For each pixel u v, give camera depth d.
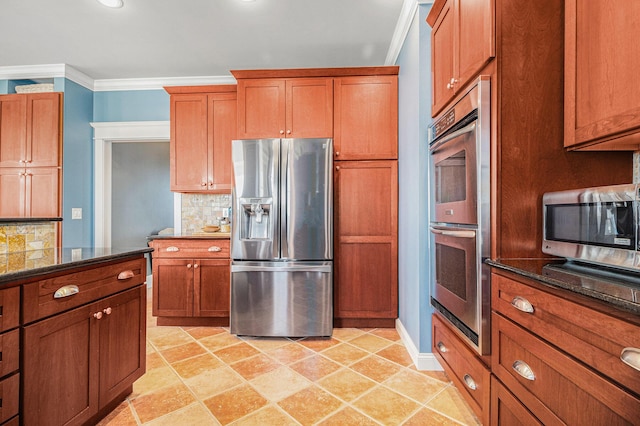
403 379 1.93
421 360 2.05
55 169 3.24
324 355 2.27
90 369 1.41
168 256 2.86
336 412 1.61
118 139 3.63
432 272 1.91
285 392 1.79
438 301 1.80
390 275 2.76
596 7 1.07
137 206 4.66
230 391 1.80
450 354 1.68
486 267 1.31
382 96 2.78
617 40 0.99
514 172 1.28
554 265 1.15
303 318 2.56
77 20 2.46
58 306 1.25
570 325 0.87
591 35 1.10
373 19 2.44
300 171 2.58
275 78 2.82
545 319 0.97
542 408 0.98
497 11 1.27
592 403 0.80
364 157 2.77
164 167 5.34
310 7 2.30
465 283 1.44
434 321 1.93
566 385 0.88
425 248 2.07
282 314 2.57
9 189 3.28
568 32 1.21
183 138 3.16
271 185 2.58
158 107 3.61
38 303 1.17
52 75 3.28
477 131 1.32
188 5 2.28
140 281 1.76
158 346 2.44
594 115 1.09
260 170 2.59
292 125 2.80
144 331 1.79
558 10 1.28
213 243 2.84
